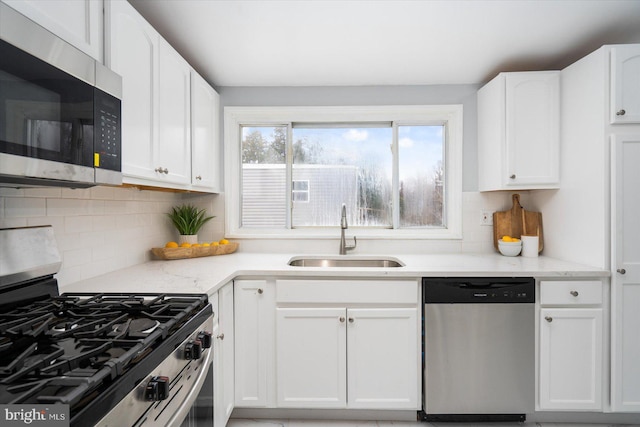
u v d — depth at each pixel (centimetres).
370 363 172
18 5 79
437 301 169
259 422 178
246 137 248
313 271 171
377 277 172
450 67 209
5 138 72
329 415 181
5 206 105
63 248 130
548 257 210
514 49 188
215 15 155
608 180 166
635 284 164
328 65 206
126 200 174
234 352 174
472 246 234
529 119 198
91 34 105
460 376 169
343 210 229
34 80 79
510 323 168
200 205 240
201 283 140
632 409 164
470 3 148
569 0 146
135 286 135
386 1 145
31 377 60
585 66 177
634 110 163
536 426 174
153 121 142
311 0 144
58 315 98
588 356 167
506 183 200
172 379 88
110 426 61
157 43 145
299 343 173
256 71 214
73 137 90
